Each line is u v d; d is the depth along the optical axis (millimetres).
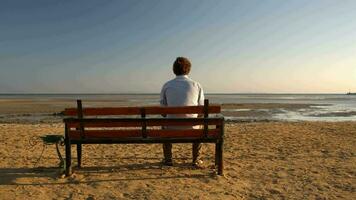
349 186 5660
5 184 5543
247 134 12062
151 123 5879
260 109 42938
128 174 6215
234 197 5078
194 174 6223
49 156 7914
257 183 5781
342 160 7602
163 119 5844
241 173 6391
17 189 5316
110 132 5875
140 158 7719
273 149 9016
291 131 13023
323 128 14289
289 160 7586
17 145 9469
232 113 34844
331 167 6910
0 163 7078
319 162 7391
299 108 46156
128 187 5457
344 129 13867
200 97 6555
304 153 8438
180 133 5934
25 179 5812
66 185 5535
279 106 52062
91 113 5859
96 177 5992
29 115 30781
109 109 5859
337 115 32438
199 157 7848
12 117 28438
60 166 6371
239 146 9484
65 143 5914
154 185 5566
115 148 9148
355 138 11086
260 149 9008
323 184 5754
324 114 33844
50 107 45781
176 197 5020
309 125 16078
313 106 53281
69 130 5871
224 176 6086
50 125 18469
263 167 6883
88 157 7863
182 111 5922
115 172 6352
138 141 5852
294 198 5090
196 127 6316
